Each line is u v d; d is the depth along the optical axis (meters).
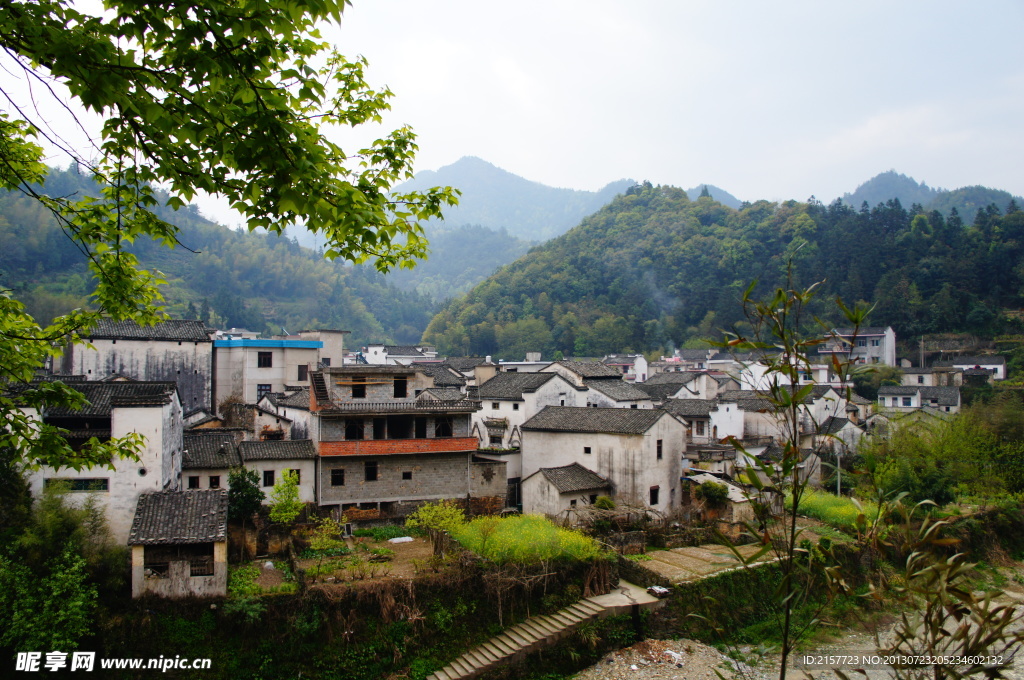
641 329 127.44
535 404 48.19
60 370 48.28
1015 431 53.97
